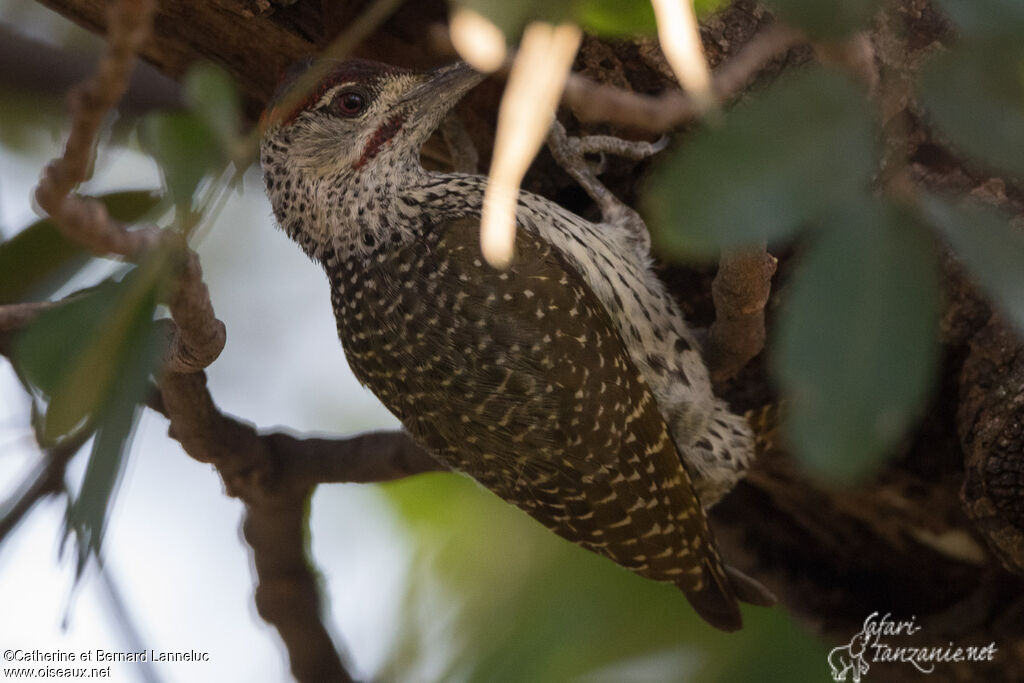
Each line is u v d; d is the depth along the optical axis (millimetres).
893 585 8695
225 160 3840
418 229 7141
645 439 7039
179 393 7004
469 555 9086
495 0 3002
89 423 3688
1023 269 2957
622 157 7855
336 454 7762
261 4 6863
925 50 3371
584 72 6672
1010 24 3035
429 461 7730
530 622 8453
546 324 6852
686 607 8312
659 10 3043
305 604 8195
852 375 2830
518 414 6902
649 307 7445
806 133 2963
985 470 6738
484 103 7781
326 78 7113
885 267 2893
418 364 7066
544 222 7215
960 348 6941
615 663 8227
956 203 3033
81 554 3420
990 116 3061
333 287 7441
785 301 3021
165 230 3742
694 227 2912
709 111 2980
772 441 7895
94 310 3766
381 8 3600
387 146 7215
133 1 3330
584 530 7195
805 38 3160
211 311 4746
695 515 7328
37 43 9117
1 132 9438
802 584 8891
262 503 7781
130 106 8078
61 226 3650
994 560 8172
